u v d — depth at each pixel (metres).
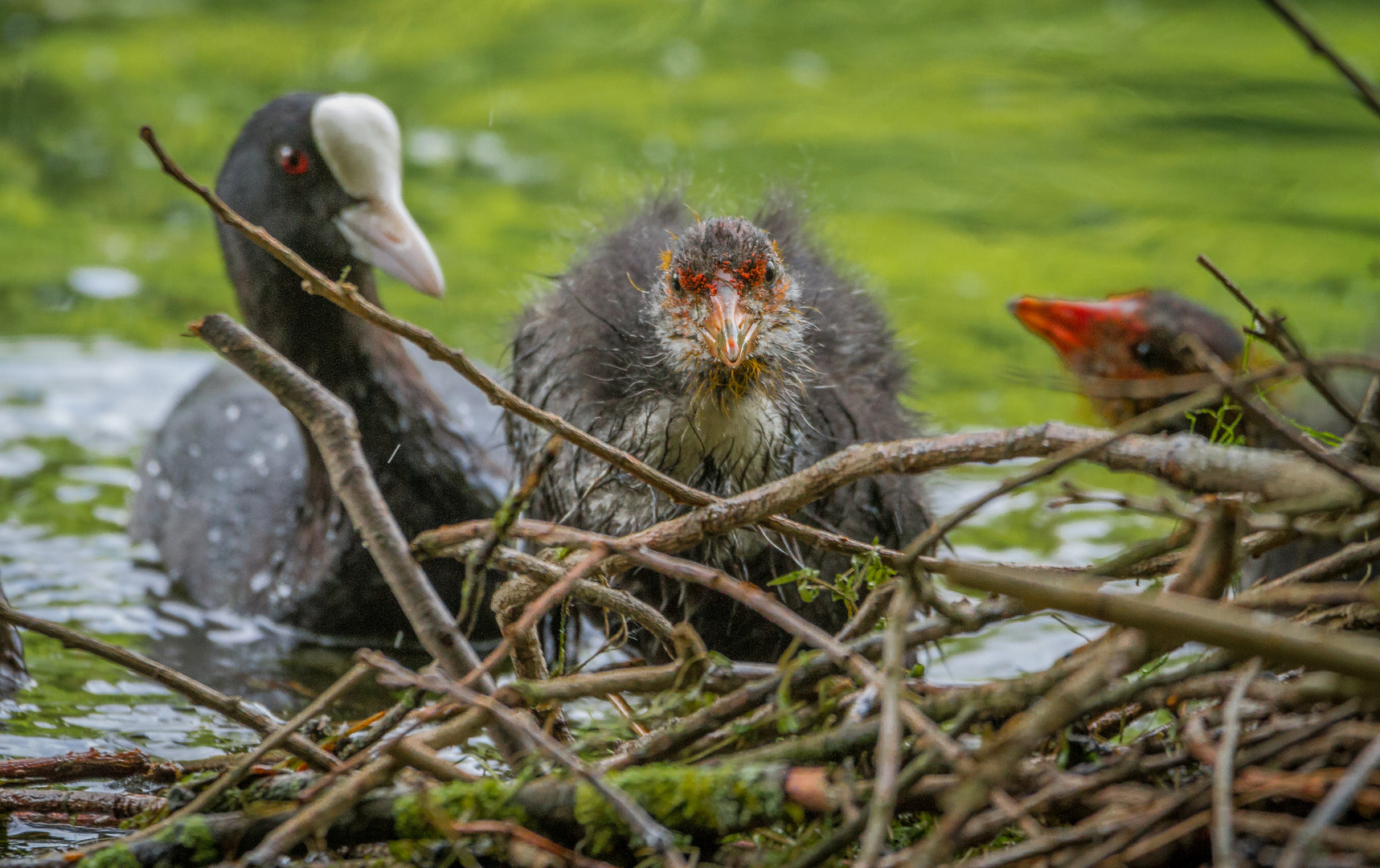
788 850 5.43
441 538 5.76
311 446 9.75
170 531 10.98
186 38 23.42
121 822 6.07
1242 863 4.91
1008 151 19.20
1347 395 9.94
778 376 7.99
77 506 11.88
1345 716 5.05
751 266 7.82
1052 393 13.43
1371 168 18.66
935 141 19.47
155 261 16.64
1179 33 23.58
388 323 5.76
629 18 23.97
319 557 9.77
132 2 25.30
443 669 6.06
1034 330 10.70
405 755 5.35
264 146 9.64
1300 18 4.92
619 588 8.23
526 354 9.08
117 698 8.35
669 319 7.91
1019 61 22.66
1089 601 4.74
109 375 14.16
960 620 5.38
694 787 5.27
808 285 8.83
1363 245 16.25
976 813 5.20
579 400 8.38
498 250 16.28
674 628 5.99
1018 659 9.09
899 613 5.13
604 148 19.06
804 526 6.18
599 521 8.10
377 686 8.84
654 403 8.01
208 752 7.53
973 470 12.61
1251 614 5.05
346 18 23.91
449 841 5.39
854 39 23.83
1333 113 20.41
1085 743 5.68
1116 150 19.28
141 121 20.14
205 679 8.88
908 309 14.90
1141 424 5.11
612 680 5.75
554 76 22.06
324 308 9.63
